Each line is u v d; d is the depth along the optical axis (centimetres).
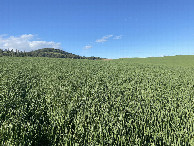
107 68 2522
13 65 2345
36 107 675
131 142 451
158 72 2288
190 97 991
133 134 489
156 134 500
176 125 564
